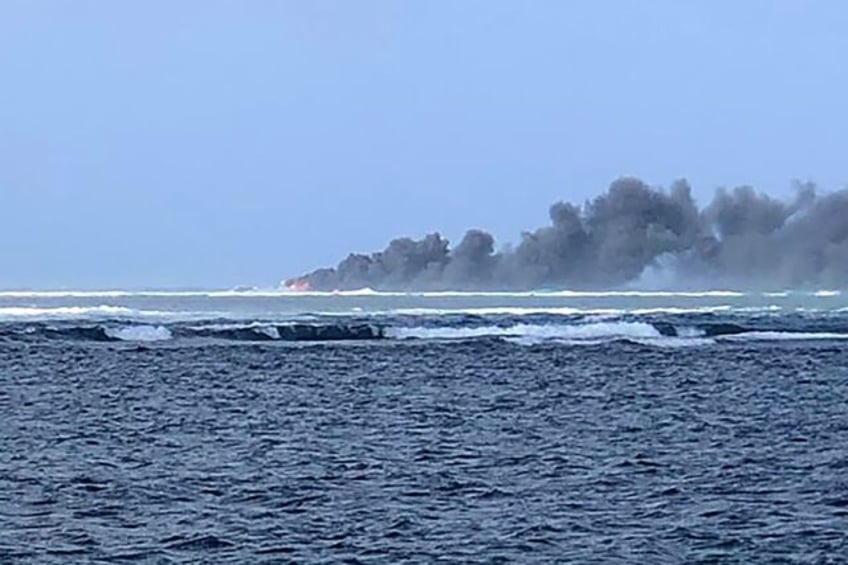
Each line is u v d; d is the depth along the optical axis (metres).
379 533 69.38
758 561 63.56
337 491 81.62
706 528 70.50
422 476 87.31
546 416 123.94
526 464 92.88
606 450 100.25
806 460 94.38
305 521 72.38
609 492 81.50
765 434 110.31
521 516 73.81
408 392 145.00
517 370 169.12
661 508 76.12
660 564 63.09
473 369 170.25
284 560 63.72
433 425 116.88
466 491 81.81
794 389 147.62
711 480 85.75
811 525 71.19
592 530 70.12
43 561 63.38
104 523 71.69
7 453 98.25
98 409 129.00
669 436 109.06
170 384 152.75
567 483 84.81
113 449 100.69
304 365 174.62
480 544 67.00
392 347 199.62
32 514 74.12
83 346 198.62
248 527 70.69
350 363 177.12
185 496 79.69
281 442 105.00
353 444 103.75
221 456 96.75
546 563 63.28
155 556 64.31
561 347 199.88
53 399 137.50
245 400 137.25
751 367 172.62
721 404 133.88
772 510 75.38
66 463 92.94
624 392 145.25
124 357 184.12
